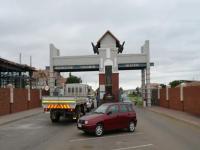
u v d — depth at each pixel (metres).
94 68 50.62
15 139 15.44
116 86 49.62
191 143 14.02
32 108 41.09
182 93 34.72
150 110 39.28
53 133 17.69
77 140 15.09
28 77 48.72
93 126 16.31
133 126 18.42
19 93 35.34
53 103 23.00
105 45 53.38
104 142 14.43
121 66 50.50
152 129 19.45
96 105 42.88
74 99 22.67
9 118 26.25
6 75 45.28
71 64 50.62
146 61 50.41
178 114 30.17
